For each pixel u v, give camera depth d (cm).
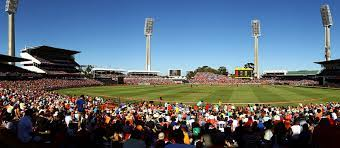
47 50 13400
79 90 9538
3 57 9350
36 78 11319
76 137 1251
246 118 2144
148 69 18962
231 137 1421
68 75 13738
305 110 2848
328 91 8556
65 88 10650
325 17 14188
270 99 6272
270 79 17350
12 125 1614
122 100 6231
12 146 1324
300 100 6031
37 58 12925
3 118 1891
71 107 3053
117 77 16275
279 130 1500
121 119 2109
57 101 3803
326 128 931
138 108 3325
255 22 17925
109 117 2202
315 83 13638
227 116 2352
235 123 1903
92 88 10825
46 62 13038
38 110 2589
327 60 13312
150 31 18688
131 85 13775
